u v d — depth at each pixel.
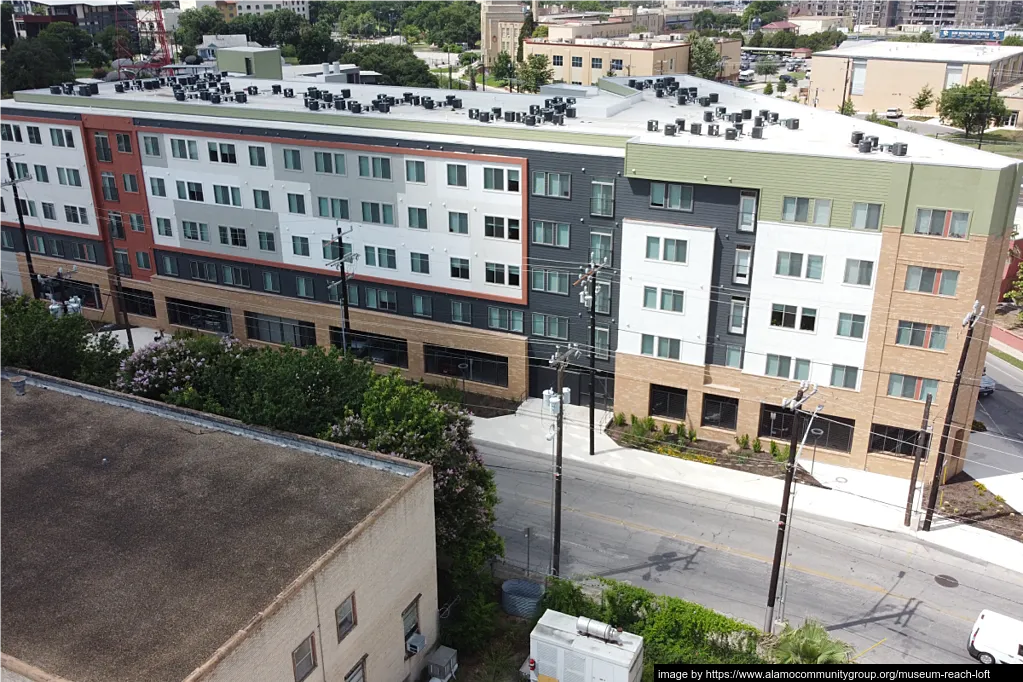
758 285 47.41
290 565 25.95
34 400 36.78
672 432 52.56
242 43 126.44
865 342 45.84
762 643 31.67
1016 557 40.91
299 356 37.50
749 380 49.44
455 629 33.31
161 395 38.09
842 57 160.12
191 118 61.88
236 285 65.69
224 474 30.98
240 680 22.41
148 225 67.44
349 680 27.70
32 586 25.16
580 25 180.62
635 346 52.00
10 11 175.38
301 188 59.41
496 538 36.03
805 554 41.16
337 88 75.81
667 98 68.31
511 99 68.69
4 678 21.69
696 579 39.34
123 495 29.66
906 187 42.31
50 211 71.62
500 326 56.50
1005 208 42.75
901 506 44.88
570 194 50.91
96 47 168.62
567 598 34.25
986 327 45.41
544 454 50.81
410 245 57.19
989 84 147.38
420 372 59.78
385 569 28.53
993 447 51.53
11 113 69.44
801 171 44.31
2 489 30.02
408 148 54.66
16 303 46.50
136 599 24.59
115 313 72.19
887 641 35.28
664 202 48.44
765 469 48.56
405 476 30.84
